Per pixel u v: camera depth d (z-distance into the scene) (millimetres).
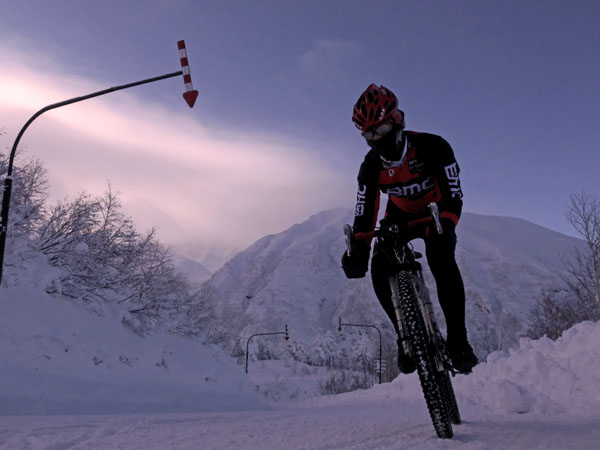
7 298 11039
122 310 14109
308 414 5504
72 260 13578
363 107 2959
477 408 4625
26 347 10188
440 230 2709
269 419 4637
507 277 184625
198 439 3143
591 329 5062
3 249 9531
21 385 9133
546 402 4230
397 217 3320
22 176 13727
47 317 11469
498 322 159625
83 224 14422
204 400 12820
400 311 2809
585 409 3949
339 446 2697
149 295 15531
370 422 3980
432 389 2697
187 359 14570
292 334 184125
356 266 3205
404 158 3076
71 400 9594
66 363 10586
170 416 4863
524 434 2869
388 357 51344
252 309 196750
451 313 2811
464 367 2867
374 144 3035
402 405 7582
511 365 5562
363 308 190250
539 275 184000
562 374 4617
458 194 2994
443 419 2734
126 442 3055
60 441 3033
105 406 10117
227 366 15844
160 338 14617
